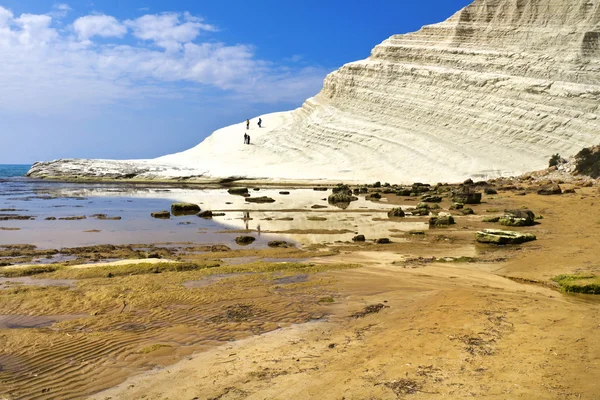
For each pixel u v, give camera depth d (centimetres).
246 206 2947
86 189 4547
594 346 626
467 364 592
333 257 1393
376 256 1399
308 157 6644
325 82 7788
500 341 661
